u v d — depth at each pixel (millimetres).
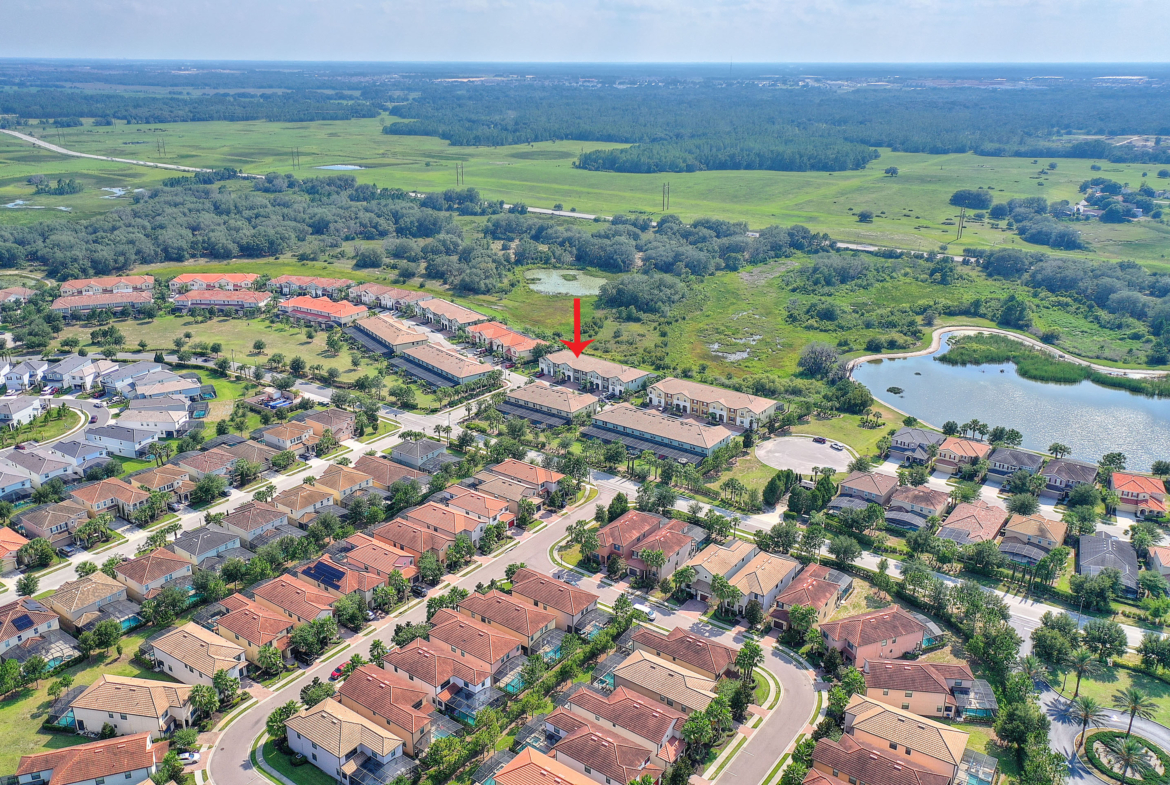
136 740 133750
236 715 147625
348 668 158250
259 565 185375
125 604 175125
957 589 177250
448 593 180375
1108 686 157500
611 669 159125
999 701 150750
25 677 151625
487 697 150000
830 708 144750
